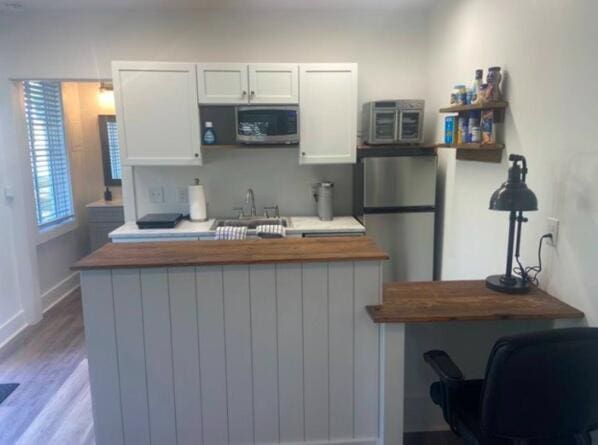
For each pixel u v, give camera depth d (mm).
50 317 4117
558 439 1583
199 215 3826
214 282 1952
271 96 3523
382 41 3844
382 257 1962
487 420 1462
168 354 1999
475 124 2641
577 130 1878
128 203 3957
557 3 1985
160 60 3754
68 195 4848
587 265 1850
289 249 2096
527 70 2234
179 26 3723
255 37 3775
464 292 2156
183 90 3488
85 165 5285
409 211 3545
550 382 1392
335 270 1978
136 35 3711
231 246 2160
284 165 3982
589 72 1797
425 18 3822
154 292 1945
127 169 3912
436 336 2379
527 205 1933
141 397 2025
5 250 3684
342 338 2039
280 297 1984
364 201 3523
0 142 3678
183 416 2055
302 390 2072
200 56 3775
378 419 2117
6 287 3684
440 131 3547
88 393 2859
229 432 2082
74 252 4973
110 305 1943
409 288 2230
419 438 2402
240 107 3518
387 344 1953
